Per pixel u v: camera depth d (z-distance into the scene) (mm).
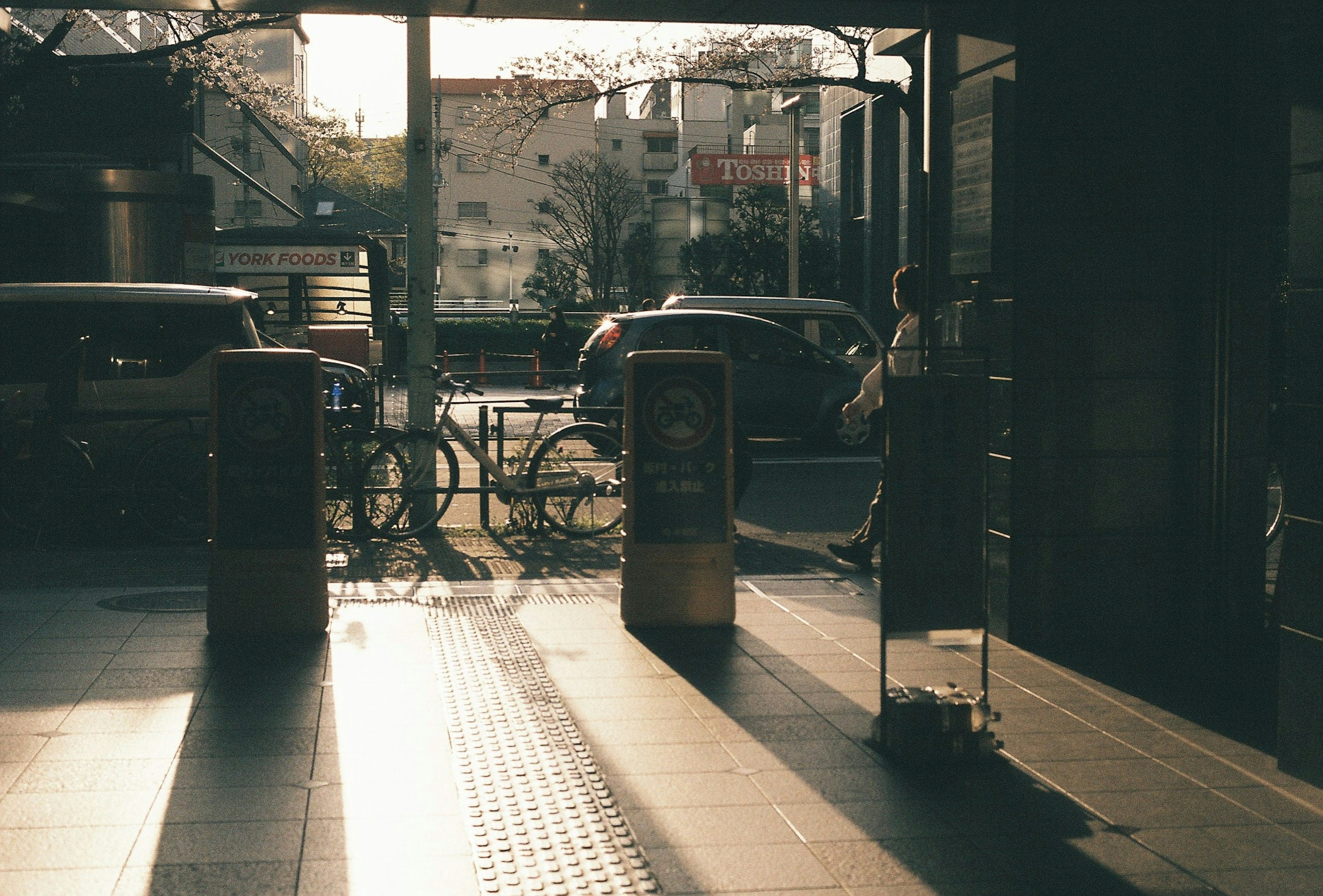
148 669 6086
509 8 8125
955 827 4191
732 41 22766
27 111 26906
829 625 7148
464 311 54344
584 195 66688
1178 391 6688
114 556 9562
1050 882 3771
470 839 4066
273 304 27484
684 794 4480
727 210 40094
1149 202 6598
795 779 4645
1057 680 6012
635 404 7031
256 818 4223
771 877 3791
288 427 6801
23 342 10547
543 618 7309
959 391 4938
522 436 10734
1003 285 6641
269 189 50656
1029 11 6418
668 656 6441
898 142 29797
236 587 6770
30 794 4426
